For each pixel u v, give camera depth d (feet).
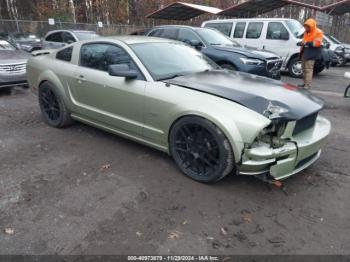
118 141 14.98
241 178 11.58
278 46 35.40
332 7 63.21
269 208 9.87
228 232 8.77
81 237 8.48
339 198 10.48
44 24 69.72
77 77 14.61
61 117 16.16
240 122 9.62
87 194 10.51
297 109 10.28
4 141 14.98
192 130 11.02
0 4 91.45
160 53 13.66
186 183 11.22
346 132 16.89
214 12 71.05
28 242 8.28
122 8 99.19
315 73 37.45
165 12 73.56
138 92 12.10
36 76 16.99
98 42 14.33
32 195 10.42
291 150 9.85
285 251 8.13
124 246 8.19
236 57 24.89
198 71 13.80
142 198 10.30
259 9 68.13
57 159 13.10
